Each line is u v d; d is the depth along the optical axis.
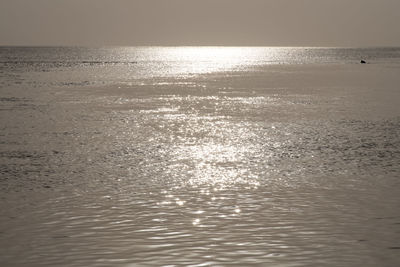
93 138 29.78
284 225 14.57
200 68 137.12
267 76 97.81
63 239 13.52
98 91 62.88
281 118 38.56
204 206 16.41
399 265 11.88
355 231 14.11
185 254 12.44
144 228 14.32
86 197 17.52
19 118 38.34
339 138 29.64
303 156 24.56
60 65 144.88
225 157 24.30
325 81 81.94
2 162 23.30
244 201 16.98
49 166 22.48
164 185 19.12
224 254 12.45
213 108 45.28
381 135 30.67
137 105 47.56
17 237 13.70
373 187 18.83
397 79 85.31
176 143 28.11
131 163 23.03
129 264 11.85
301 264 11.88
